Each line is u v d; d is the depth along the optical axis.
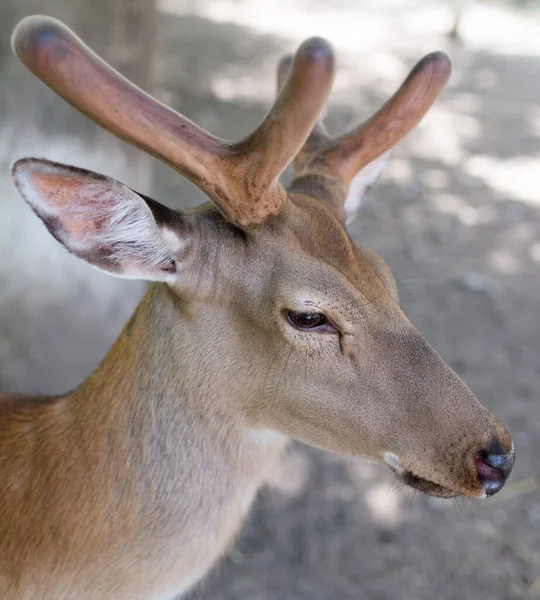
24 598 1.03
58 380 1.67
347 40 5.90
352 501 1.59
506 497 1.65
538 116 4.57
